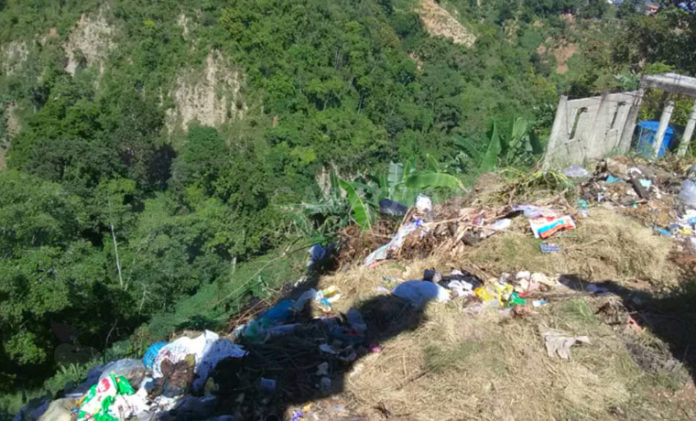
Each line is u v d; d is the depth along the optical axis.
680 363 2.88
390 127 45.34
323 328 3.34
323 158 40.34
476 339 3.07
